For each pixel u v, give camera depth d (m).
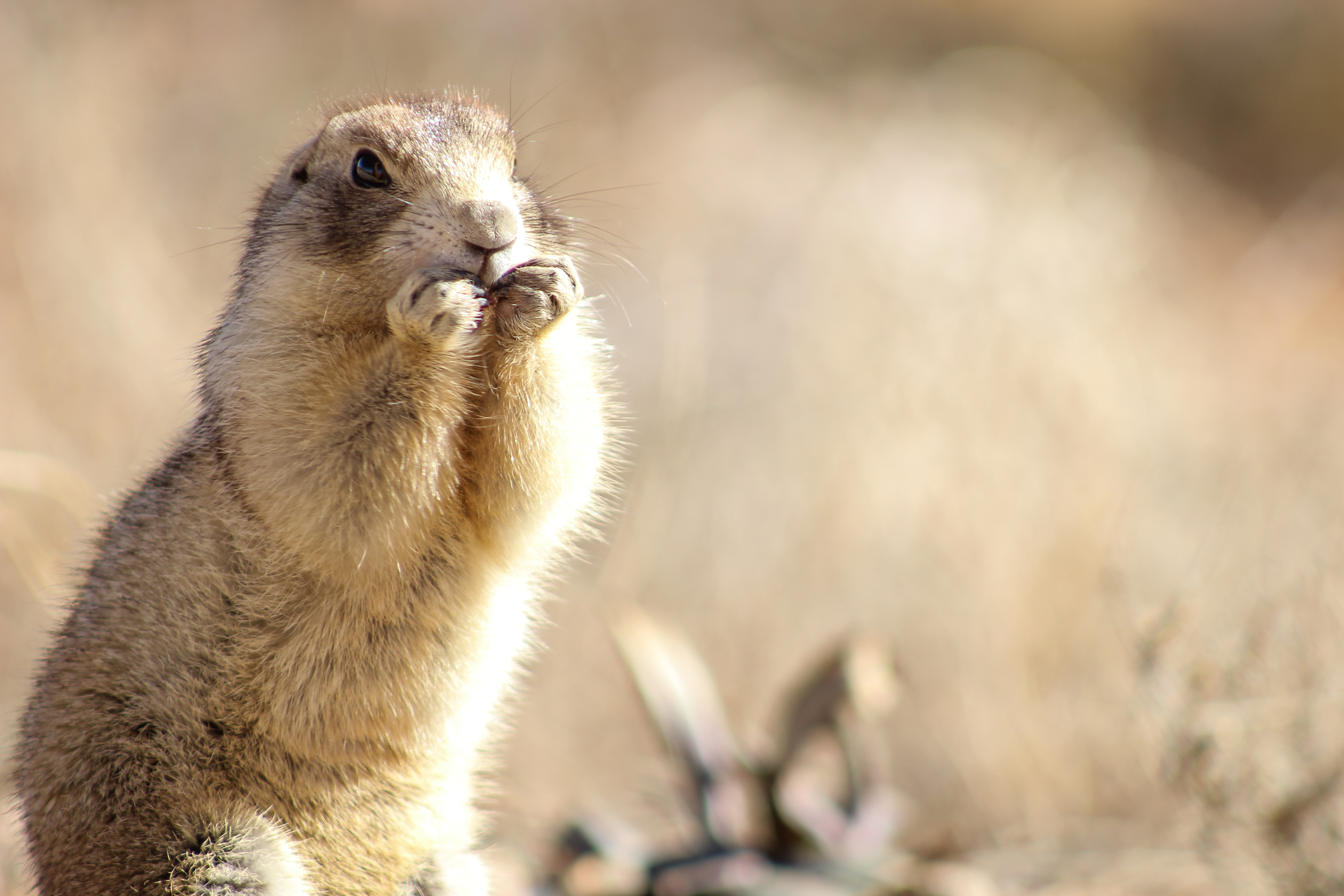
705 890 8.93
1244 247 24.25
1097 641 11.66
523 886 8.89
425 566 6.95
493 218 6.89
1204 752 8.80
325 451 6.63
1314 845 8.59
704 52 26.89
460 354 6.80
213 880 6.38
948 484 12.59
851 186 16.80
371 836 7.09
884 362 13.52
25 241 12.75
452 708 7.10
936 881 8.95
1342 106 29.47
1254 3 32.00
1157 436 13.68
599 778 11.73
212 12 19.61
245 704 6.79
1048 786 11.23
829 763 11.63
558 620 12.54
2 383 12.03
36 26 14.32
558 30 23.31
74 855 6.65
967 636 12.00
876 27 31.25
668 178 20.20
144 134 16.17
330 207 7.26
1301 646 9.11
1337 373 15.86
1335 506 9.90
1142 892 9.94
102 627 6.83
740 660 12.55
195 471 7.02
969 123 18.89
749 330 15.88
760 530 13.49
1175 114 30.31
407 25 21.88
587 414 7.23
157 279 13.53
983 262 14.20
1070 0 32.59
